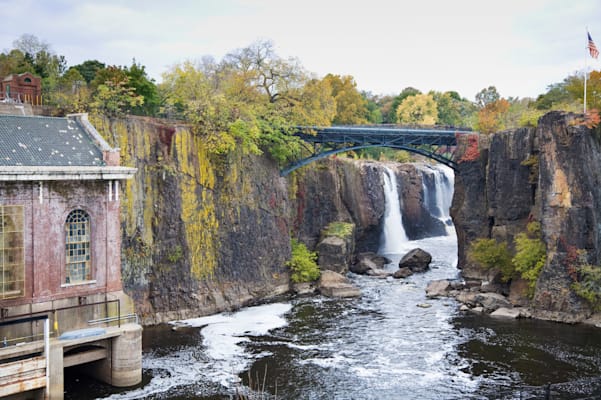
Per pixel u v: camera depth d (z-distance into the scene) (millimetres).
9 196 30688
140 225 47406
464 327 46875
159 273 48562
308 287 60812
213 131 52625
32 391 30281
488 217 64438
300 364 38094
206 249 52219
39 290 31734
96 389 33344
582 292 47812
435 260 78750
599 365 37938
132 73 59500
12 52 74938
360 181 82625
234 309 52750
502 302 52594
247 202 57375
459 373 36688
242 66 70562
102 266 34062
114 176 33875
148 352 40125
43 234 31859
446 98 145875
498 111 85562
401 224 90750
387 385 34688
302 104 70062
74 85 64125
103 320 33406
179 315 49094
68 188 32719
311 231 73562
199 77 66312
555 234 50094
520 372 36781
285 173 65500
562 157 49906
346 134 73312
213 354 39875
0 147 32719
